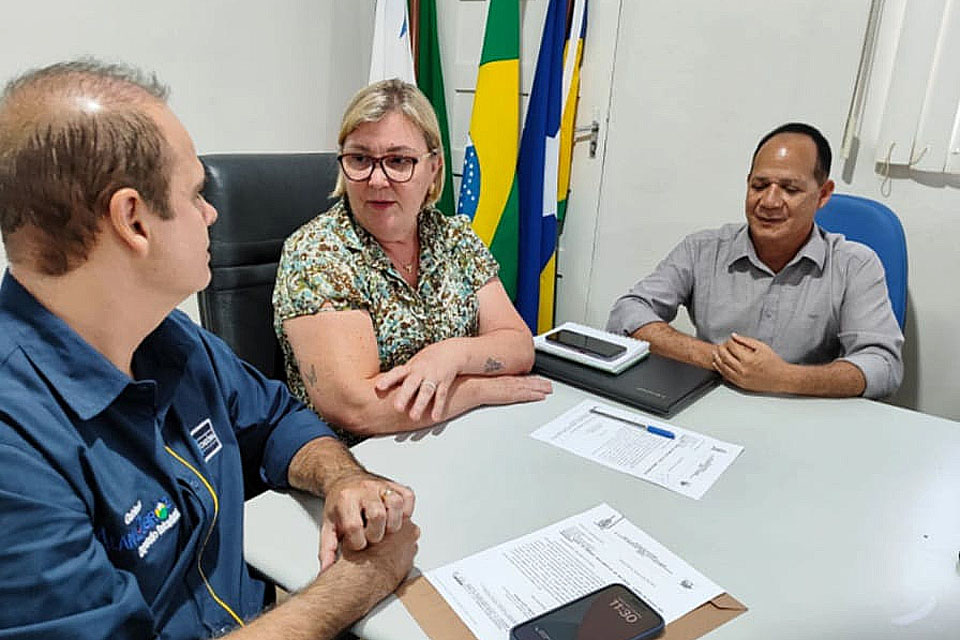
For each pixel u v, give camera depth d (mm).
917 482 1010
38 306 648
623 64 2271
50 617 577
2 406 591
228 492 846
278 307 1233
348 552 767
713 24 2074
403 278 1313
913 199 1872
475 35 2539
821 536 868
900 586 781
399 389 1115
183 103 2111
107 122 598
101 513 652
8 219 608
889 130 1839
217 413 868
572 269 2584
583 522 871
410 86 1317
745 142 2107
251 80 2297
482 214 2393
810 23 1920
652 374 1338
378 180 1220
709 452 1073
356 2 2598
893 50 1797
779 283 1604
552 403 1235
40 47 1738
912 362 1984
